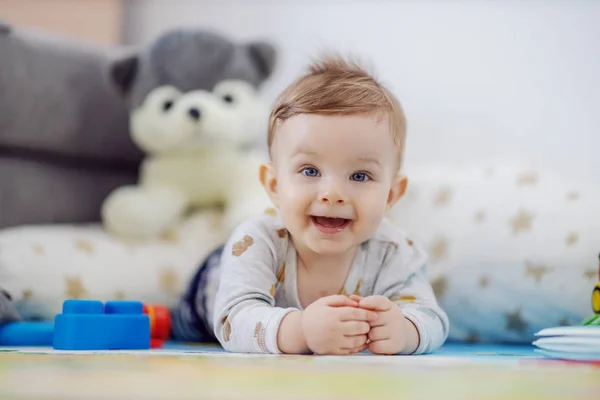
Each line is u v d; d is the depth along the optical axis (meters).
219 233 2.01
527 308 1.58
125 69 2.12
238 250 1.24
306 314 1.05
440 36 2.43
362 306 1.06
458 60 2.40
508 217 1.68
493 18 2.37
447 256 1.69
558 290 1.56
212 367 0.83
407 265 1.29
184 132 2.00
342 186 1.15
